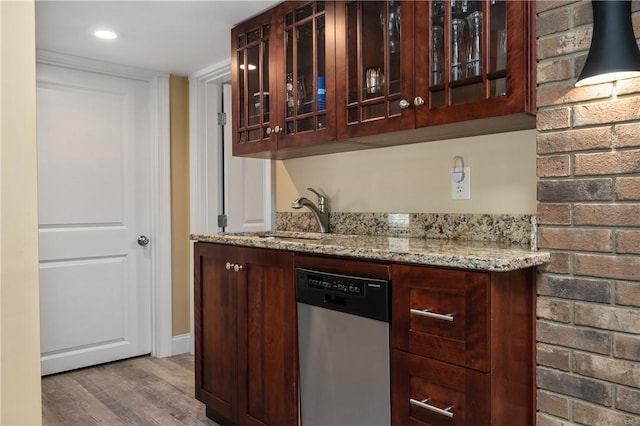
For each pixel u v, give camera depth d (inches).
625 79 51.3
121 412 95.4
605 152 52.7
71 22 94.0
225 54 114.2
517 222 68.4
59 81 115.6
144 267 130.7
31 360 16.5
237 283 82.7
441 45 63.7
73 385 109.5
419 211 81.4
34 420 16.6
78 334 119.3
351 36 75.2
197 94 131.8
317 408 68.2
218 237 86.2
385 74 70.0
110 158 124.1
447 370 52.4
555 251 56.6
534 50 57.1
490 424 49.5
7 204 15.8
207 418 92.7
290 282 72.0
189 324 136.0
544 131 57.4
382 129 70.6
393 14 69.2
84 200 119.7
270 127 89.5
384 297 58.2
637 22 50.0
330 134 78.5
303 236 93.5
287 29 85.7
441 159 78.2
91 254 121.1
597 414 53.2
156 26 96.5
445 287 52.4
